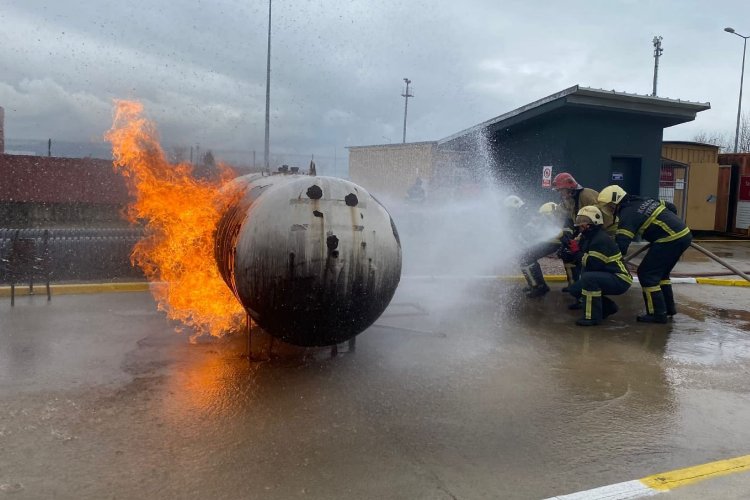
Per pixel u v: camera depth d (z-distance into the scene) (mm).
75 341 5332
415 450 3408
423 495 2912
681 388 4645
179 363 4797
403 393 4320
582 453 3443
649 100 12383
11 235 7918
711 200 18094
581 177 12688
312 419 3797
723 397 4461
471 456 3355
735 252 13969
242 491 2896
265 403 4035
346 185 4367
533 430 3746
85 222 13773
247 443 3426
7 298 7027
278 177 5090
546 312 7203
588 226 6621
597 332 6340
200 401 4035
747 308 7809
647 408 4195
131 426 3609
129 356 4945
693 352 5656
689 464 3350
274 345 5312
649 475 3193
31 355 4918
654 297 6777
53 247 8047
